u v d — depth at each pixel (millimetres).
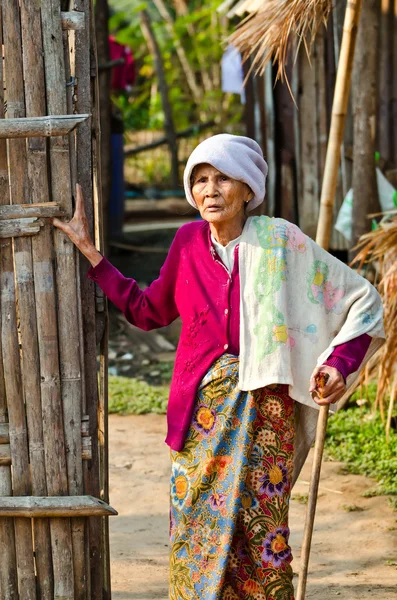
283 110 8117
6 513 3004
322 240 4148
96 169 3078
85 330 3072
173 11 20828
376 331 2824
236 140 2779
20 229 2918
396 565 3879
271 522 2775
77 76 2965
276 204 8320
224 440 2779
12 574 3094
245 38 4191
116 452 5531
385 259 4930
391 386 5023
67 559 3070
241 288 2801
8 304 2973
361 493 4727
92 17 3043
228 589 2863
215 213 2760
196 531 2807
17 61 2875
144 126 19109
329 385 2725
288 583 2789
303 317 2848
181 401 2859
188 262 2881
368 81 6227
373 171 6398
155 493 4859
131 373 7527
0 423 3031
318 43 7707
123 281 3010
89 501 3010
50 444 3021
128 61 13828
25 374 2998
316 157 7961
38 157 2916
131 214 14359
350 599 3520
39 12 2863
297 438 2998
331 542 4145
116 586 3660
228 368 2791
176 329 8891
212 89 18984
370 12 6133
